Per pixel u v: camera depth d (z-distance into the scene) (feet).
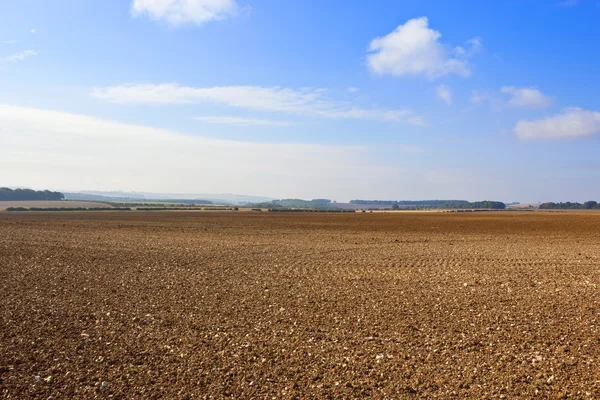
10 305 44.14
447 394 25.14
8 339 33.83
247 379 27.17
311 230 160.15
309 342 33.53
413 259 79.61
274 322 38.78
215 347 32.50
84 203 626.23
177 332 35.94
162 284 56.03
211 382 26.73
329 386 26.27
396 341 33.76
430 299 47.52
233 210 451.12
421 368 28.68
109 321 38.99
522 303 45.62
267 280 58.90
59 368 28.58
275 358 30.42
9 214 306.76
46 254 82.99
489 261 77.00
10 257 78.64
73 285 54.90
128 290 52.29
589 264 73.41
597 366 28.71
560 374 27.55
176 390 25.68
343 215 322.96
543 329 36.55
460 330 36.40
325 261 76.84
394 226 185.98
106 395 25.07
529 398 24.54
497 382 26.53
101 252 86.58
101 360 29.96
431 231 157.28
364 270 67.21
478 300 47.01
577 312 41.91
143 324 38.19
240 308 43.75
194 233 140.97
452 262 75.77
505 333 35.50
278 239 120.16
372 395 25.13
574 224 196.85
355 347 32.48
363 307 44.04
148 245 100.17
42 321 38.73
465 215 316.60
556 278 60.23
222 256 82.64
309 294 50.16
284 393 25.35
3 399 24.52
